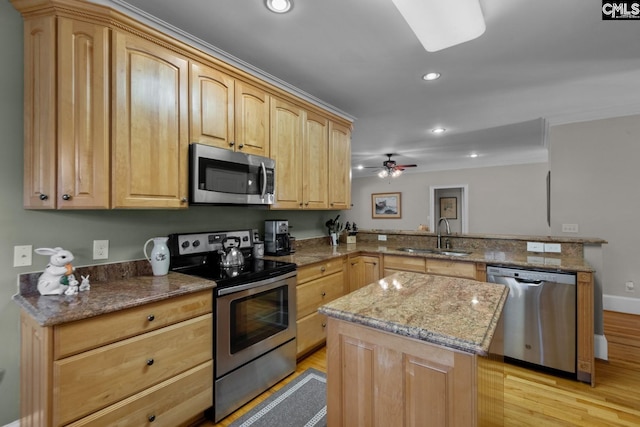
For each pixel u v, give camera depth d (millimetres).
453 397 947
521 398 2072
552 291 2336
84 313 1288
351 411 1168
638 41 2062
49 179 1515
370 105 3275
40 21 1538
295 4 1679
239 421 1854
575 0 1655
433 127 4137
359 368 1148
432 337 969
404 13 1567
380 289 1549
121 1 1638
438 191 7648
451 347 940
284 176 2680
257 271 2119
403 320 1098
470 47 2133
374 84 2748
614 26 1888
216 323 1828
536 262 2473
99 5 1553
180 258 2199
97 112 1576
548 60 2330
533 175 6363
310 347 2623
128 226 1990
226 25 1875
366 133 4457
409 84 2754
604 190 3578
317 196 3074
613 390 2154
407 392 1040
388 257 3189
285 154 2693
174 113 1872
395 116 3648
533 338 2412
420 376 1013
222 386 1855
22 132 1607
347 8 1715
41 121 1532
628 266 3514
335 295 2955
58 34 1509
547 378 2312
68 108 1521
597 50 2184
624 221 3508
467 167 7070
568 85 2795
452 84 2754
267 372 2170
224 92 2168
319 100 3100
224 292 1855
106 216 1897
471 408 914
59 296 1516
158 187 1794
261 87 2459
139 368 1480
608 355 2648
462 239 3326
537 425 1810
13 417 1568
